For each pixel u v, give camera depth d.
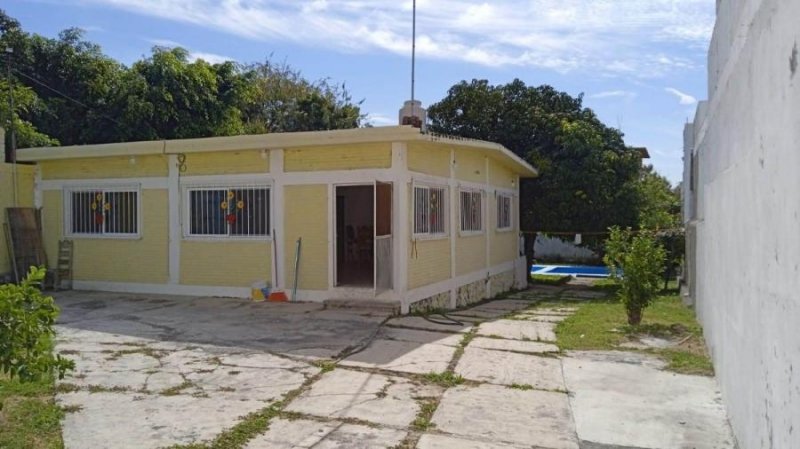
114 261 12.98
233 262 11.96
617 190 19.22
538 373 7.02
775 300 3.47
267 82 32.34
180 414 5.43
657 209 21.22
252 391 6.12
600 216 19.17
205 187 12.15
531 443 4.96
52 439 4.79
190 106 20.45
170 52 20.56
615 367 7.32
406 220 10.77
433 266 12.06
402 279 10.71
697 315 10.45
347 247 17.22
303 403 5.79
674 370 7.22
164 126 20.06
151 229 12.63
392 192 10.73
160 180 12.53
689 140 13.92
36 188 13.66
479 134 20.02
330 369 6.95
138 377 6.54
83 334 8.66
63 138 19.39
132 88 19.20
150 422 5.21
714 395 6.26
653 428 5.33
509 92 20.53
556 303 14.45
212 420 5.29
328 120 30.14
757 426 4.03
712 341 7.39
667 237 16.66
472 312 12.02
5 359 3.85
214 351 7.69
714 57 7.25
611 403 5.98
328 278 11.20
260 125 26.38
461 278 13.66
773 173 3.53
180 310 10.60
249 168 11.80
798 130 2.92
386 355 7.67
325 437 4.96
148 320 9.71
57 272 13.34
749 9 4.38
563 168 18.98
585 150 19.05
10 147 14.68
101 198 13.16
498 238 16.80
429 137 10.68
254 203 11.83
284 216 11.51
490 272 15.95
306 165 11.31
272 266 11.62
